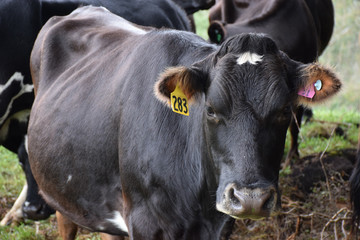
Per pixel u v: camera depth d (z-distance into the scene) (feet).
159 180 28.66
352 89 125.29
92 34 37.78
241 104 24.61
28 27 46.26
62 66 38.01
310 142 63.21
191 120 28.60
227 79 24.93
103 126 31.58
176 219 29.01
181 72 25.50
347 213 40.88
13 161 62.95
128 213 30.12
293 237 41.83
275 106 24.62
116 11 51.67
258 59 25.30
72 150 33.22
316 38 62.08
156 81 27.17
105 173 31.73
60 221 39.34
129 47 33.45
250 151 24.23
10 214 49.55
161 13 54.03
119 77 31.94
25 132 48.60
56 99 35.63
